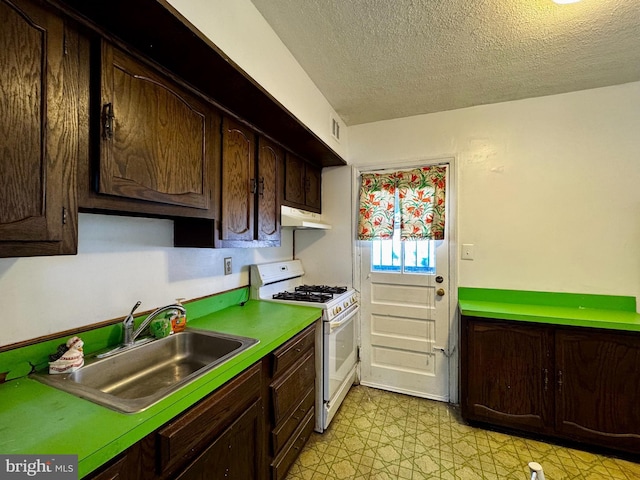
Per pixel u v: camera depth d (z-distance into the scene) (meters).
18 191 0.74
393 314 2.67
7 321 1.01
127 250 1.41
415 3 1.38
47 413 0.82
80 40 0.89
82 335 1.21
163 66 1.16
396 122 2.67
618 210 2.10
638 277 2.05
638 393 1.74
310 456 1.81
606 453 1.83
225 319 1.77
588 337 1.83
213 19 1.16
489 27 1.53
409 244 2.63
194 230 1.55
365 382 2.75
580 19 1.47
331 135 2.41
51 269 1.13
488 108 2.40
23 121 0.75
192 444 0.95
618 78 2.02
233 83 1.31
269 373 1.43
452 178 2.49
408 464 1.75
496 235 2.38
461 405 2.15
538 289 2.27
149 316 1.40
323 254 2.89
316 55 1.78
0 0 0.71
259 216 1.84
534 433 1.97
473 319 2.10
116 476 0.74
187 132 1.29
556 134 2.23
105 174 0.93
